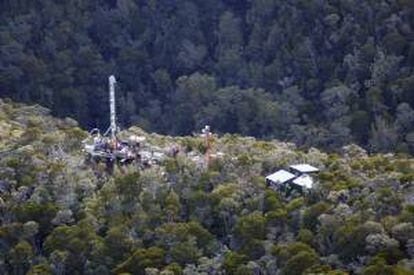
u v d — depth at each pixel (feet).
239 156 408.87
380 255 313.53
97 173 401.29
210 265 325.42
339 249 323.98
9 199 372.38
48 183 380.37
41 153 407.85
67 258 339.57
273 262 321.32
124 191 374.63
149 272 322.34
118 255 340.80
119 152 415.03
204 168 396.37
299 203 355.56
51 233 352.28
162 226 349.20
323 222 334.44
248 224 343.26
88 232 347.15
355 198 356.79
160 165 406.00
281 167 402.72
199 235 343.05
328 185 367.04
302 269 314.14
